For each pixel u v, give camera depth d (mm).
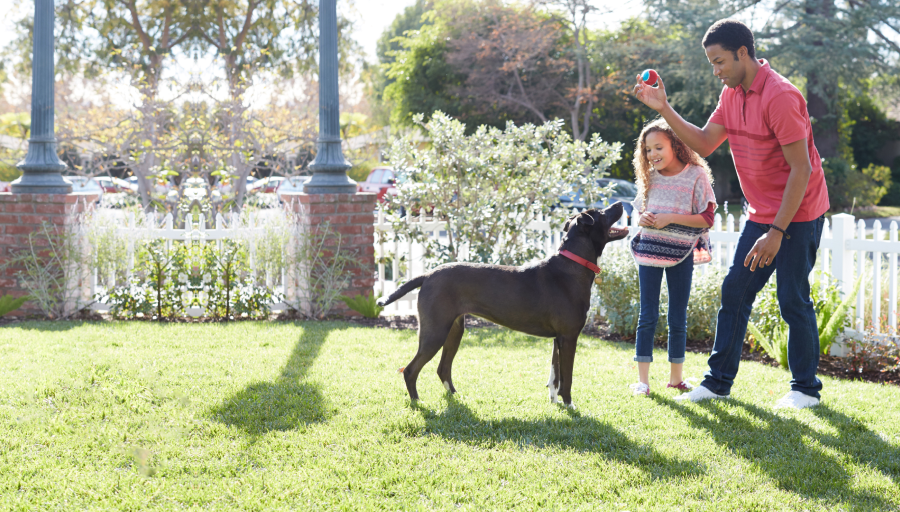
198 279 7105
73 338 5750
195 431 3518
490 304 4055
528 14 26703
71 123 11281
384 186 20188
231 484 2879
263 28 13836
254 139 10938
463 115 27578
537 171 7637
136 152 10516
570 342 4051
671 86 26625
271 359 5094
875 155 30797
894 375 5188
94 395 4043
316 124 11734
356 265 7410
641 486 2914
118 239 7125
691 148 4273
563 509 2688
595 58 25797
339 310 7371
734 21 3971
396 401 4070
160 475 2965
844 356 5660
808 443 3453
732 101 4152
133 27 13633
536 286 4031
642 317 4480
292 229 7277
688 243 4344
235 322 6824
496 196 7516
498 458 3219
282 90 12672
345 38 15000
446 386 4328
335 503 2744
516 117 27203
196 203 9820
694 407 4062
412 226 7559
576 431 3592
